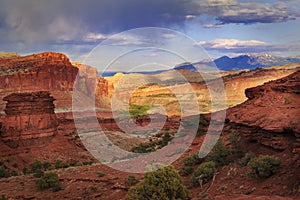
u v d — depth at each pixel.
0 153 61.16
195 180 23.19
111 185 27.59
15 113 69.62
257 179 19.72
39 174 35.94
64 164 53.03
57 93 162.75
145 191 18.31
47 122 72.12
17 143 65.31
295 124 21.58
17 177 37.34
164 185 18.36
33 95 72.75
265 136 23.72
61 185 30.44
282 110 24.83
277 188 17.86
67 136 74.12
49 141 69.25
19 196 28.88
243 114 27.84
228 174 22.30
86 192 27.22
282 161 20.17
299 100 25.61
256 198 14.70
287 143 21.80
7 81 164.25
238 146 25.06
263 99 28.36
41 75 170.62
